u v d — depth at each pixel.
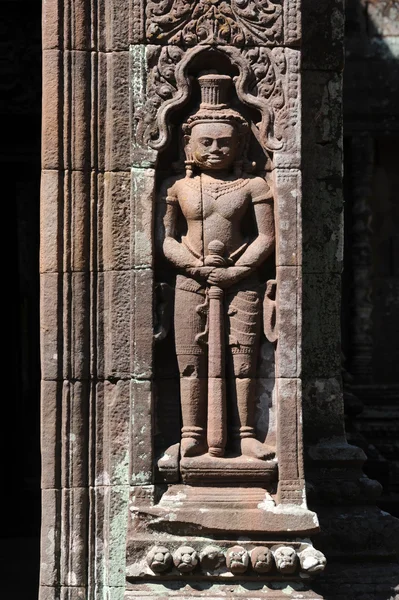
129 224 11.59
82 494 11.55
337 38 13.36
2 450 19.72
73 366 11.57
